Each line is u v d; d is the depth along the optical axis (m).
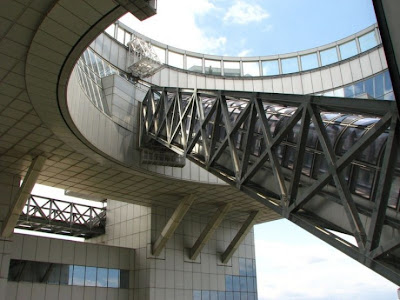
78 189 29.36
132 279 31.59
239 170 13.27
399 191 8.22
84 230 34.16
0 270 23.00
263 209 34.41
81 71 22.39
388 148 7.34
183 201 30.41
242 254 38.06
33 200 30.02
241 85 33.12
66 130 19.98
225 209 32.66
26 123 19.61
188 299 32.22
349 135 9.70
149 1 12.11
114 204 35.91
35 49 13.98
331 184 10.01
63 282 27.41
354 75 32.19
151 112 24.22
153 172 26.08
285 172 11.80
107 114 24.31
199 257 34.31
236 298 35.91
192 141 17.38
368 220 8.85
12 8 12.38
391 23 3.34
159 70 29.05
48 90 16.33
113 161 24.16
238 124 13.51
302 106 10.15
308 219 10.12
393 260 7.86
